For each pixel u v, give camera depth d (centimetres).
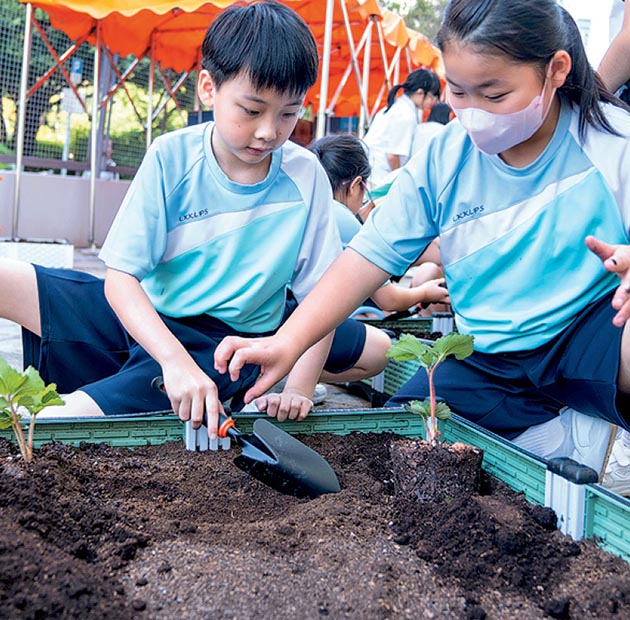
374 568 115
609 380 163
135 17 677
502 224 177
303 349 169
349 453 169
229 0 581
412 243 186
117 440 165
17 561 101
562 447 183
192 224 194
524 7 142
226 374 196
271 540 123
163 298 202
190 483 149
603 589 111
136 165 923
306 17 669
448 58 148
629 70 211
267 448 151
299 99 164
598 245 130
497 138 156
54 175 848
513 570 117
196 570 111
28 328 216
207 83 178
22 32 770
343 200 302
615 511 125
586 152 170
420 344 155
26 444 153
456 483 142
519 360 185
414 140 541
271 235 196
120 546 115
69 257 471
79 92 830
